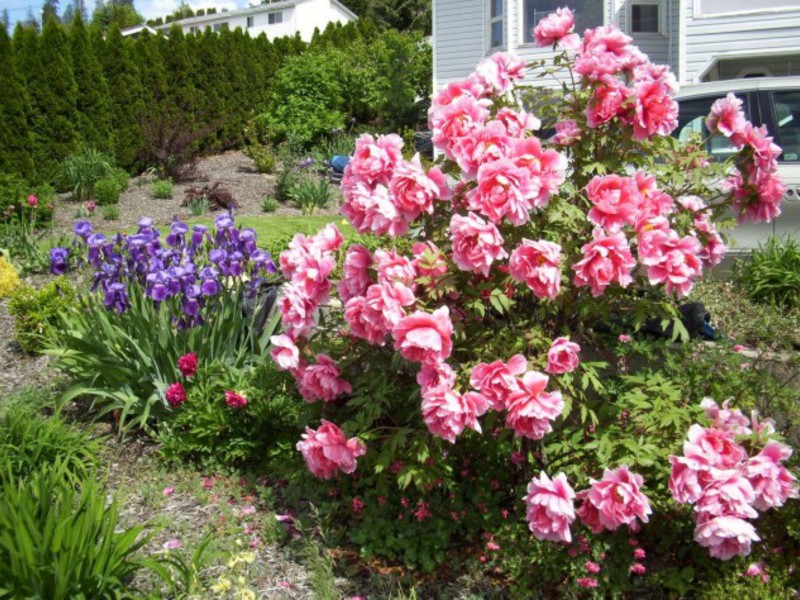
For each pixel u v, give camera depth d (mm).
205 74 18172
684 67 14531
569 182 3535
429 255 3125
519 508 3465
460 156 3088
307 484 3980
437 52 19109
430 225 3402
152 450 4688
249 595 3041
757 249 5996
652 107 3166
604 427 3436
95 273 5363
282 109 18250
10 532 2822
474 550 3535
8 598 2705
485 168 2941
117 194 13188
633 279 3410
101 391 4875
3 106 13305
